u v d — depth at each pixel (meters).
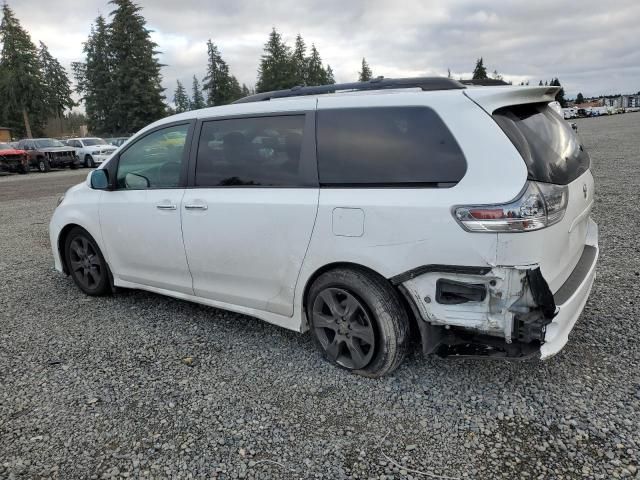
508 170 2.56
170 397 3.06
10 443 2.68
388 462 2.42
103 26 53.53
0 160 23.11
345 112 3.09
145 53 49.31
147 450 2.59
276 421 2.78
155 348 3.75
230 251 3.57
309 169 3.18
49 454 2.58
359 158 3.00
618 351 3.31
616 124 37.75
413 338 3.44
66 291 5.19
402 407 2.85
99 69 53.94
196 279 3.92
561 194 2.72
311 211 3.11
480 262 2.57
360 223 2.91
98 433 2.74
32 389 3.23
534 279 2.54
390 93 2.99
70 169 27.14
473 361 3.31
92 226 4.61
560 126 3.24
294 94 3.58
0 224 9.76
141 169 4.21
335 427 2.71
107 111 52.72
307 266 3.20
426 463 2.40
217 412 2.89
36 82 52.16
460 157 2.68
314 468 2.41
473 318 2.67
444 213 2.63
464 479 2.29
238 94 64.06
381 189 2.89
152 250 4.13
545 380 3.03
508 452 2.44
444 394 2.95
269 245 3.34
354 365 3.19
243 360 3.50
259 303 3.56
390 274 2.85
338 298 3.19
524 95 2.93
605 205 7.96
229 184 3.59
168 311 4.49
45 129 60.62
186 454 2.54
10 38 50.59
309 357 3.49
